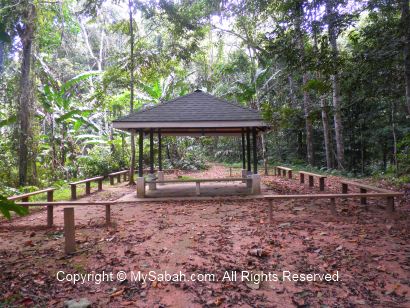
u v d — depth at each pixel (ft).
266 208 24.41
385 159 56.13
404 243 15.47
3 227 20.89
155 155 63.52
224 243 16.42
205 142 81.97
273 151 76.07
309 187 35.63
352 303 10.32
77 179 46.52
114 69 43.80
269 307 10.22
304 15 22.90
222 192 31.73
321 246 15.49
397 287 11.23
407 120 47.14
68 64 68.39
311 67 23.11
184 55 45.57
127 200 29.32
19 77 39.83
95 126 52.49
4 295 11.32
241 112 30.48
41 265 14.14
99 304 10.60
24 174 38.11
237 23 48.60
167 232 18.71
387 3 20.44
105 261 14.35
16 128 39.50
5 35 11.44
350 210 22.85
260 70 52.75
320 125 64.69
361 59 21.31
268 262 13.80
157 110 30.81
